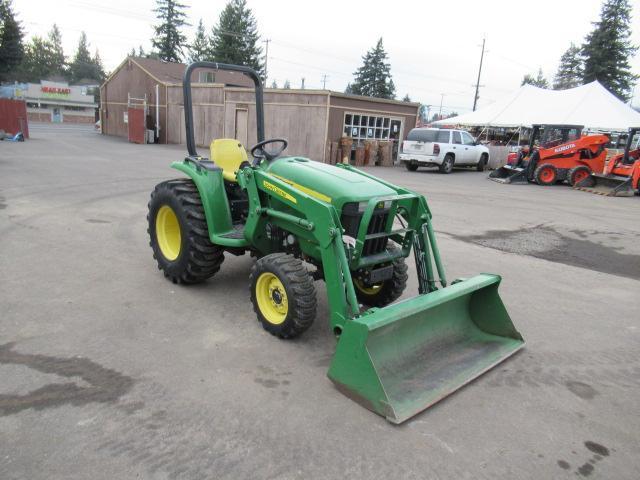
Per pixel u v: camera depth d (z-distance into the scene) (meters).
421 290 4.21
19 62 58.28
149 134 27.86
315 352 3.88
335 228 3.52
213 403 3.12
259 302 4.16
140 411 2.99
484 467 2.70
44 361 3.49
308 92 20.05
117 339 3.88
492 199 12.61
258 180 4.22
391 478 2.57
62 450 2.61
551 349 4.22
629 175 15.16
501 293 5.59
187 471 2.52
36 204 8.62
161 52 59.59
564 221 10.02
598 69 48.28
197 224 4.75
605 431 3.11
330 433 2.90
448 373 3.57
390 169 20.06
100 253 6.05
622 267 6.93
